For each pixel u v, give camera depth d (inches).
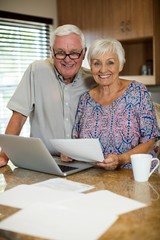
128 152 63.6
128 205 40.8
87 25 161.6
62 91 79.7
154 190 47.2
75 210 39.5
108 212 38.8
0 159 66.2
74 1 164.2
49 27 170.2
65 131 80.4
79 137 73.5
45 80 80.3
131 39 150.0
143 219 37.2
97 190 47.7
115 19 151.4
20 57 161.8
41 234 34.6
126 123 68.2
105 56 67.5
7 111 160.1
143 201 42.7
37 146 54.2
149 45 159.9
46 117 81.4
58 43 72.2
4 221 37.8
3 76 157.2
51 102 80.4
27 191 46.4
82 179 54.0
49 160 55.4
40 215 38.7
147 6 140.4
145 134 68.2
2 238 35.6
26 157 59.3
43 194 45.1
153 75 146.3
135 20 144.9
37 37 166.7
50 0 168.9
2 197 44.9
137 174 51.6
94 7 157.9
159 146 81.1
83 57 76.0
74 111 80.0
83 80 81.1
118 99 69.6
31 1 160.6
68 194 44.7
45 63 82.2
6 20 152.7
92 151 56.3
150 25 140.6
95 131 69.9
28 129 163.9
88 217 37.6
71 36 71.9
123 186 49.4
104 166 58.1
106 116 69.8
